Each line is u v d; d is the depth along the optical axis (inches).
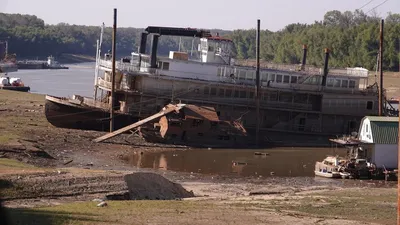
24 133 3383.4
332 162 2839.6
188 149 3496.6
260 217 1675.7
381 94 3941.9
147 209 1673.2
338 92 4143.7
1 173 1835.6
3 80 6205.7
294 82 4104.3
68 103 3759.8
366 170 2800.2
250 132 3971.5
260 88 4008.4
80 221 1451.8
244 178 2728.8
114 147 3344.0
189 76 3946.9
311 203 1977.1
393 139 2896.2
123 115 3794.3
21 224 1373.0
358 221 1711.4
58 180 1828.2
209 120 3644.2
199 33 4138.8
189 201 1911.9
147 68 3909.9
